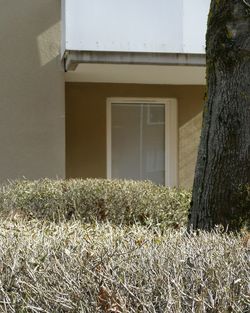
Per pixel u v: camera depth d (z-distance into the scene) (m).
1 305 2.94
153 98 10.34
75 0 8.05
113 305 2.75
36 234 3.94
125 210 6.69
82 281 2.98
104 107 10.18
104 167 10.18
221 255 3.35
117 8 8.12
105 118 10.19
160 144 10.45
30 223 4.83
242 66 4.48
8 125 9.12
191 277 3.01
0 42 9.13
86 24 8.09
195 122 10.43
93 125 10.16
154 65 8.38
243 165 4.50
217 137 4.56
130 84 10.24
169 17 8.20
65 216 6.48
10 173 9.10
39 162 9.18
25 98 9.17
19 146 9.14
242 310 2.80
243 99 4.48
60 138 9.24
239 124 4.50
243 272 3.07
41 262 3.25
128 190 6.88
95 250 3.41
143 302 2.73
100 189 6.86
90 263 3.18
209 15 4.66
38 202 6.63
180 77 9.62
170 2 8.19
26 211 6.45
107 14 8.12
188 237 4.01
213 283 2.90
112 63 8.17
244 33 4.46
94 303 2.83
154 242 3.69
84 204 6.69
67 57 8.46
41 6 9.23
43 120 9.21
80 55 8.09
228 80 4.51
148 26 8.17
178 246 3.55
